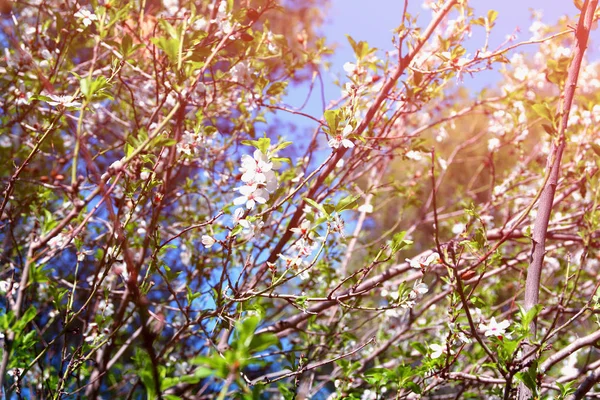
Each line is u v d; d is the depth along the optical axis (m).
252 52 3.23
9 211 2.95
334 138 2.44
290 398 2.64
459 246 2.62
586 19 2.53
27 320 1.96
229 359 1.46
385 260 2.47
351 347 3.94
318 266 3.55
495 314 3.52
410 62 3.23
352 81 3.03
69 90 3.95
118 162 2.03
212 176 3.81
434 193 2.07
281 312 4.16
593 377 2.22
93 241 3.42
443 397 3.63
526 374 2.11
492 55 2.94
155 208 2.75
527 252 3.61
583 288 3.82
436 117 4.62
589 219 2.99
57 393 2.51
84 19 2.81
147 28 3.58
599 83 4.02
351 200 2.39
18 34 3.15
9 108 3.48
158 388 1.69
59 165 3.70
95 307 3.26
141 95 4.02
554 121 2.46
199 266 3.58
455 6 3.21
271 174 2.38
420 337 4.31
